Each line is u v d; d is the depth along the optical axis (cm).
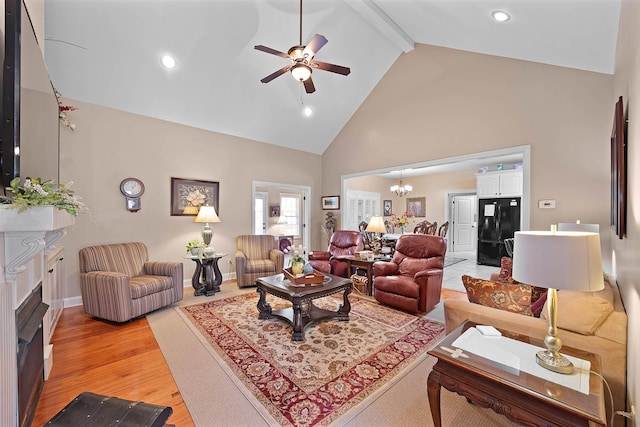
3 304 117
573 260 114
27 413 153
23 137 149
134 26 316
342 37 412
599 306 153
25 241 122
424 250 393
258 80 433
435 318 326
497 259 648
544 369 125
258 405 179
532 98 355
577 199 322
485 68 396
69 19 291
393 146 508
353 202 873
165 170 441
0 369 114
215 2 316
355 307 364
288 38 382
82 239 369
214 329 292
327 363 228
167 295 348
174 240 450
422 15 332
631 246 143
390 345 260
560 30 240
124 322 307
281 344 260
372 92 539
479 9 256
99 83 358
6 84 129
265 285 306
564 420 105
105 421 108
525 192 358
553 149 339
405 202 962
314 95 501
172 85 393
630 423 133
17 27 132
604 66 282
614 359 148
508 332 162
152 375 211
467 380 130
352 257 456
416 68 470
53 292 271
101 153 383
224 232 509
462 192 842
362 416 171
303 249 331
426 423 166
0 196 121
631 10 144
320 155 655
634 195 136
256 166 551
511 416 117
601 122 306
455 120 426
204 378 207
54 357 235
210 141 490
